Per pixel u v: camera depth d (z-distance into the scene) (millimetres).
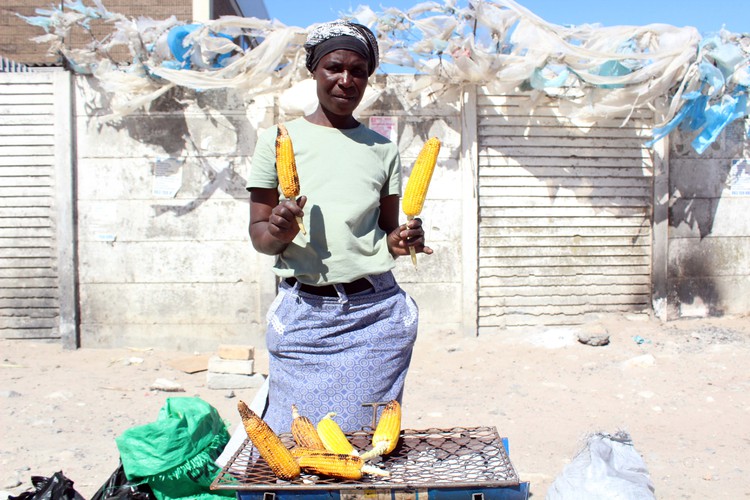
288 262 2641
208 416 3414
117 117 7641
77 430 5090
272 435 2234
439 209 7918
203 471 3195
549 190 8023
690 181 8211
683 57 6941
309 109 7336
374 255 2654
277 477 2258
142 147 7730
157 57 7262
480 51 6961
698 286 8305
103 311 7832
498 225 8023
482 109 7891
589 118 7758
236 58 7465
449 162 7875
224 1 12922
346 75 2547
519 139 7961
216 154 7750
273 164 2619
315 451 2293
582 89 7559
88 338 7840
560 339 7617
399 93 7777
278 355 2734
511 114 7922
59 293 7766
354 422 2629
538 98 7695
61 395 5965
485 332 8055
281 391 2719
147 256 7809
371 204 2623
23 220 7738
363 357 2652
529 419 5336
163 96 7676
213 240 7801
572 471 2939
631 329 7895
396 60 7273
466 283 7918
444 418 5383
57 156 7648
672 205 8188
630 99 7375
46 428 5109
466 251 7906
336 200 2584
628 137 8055
